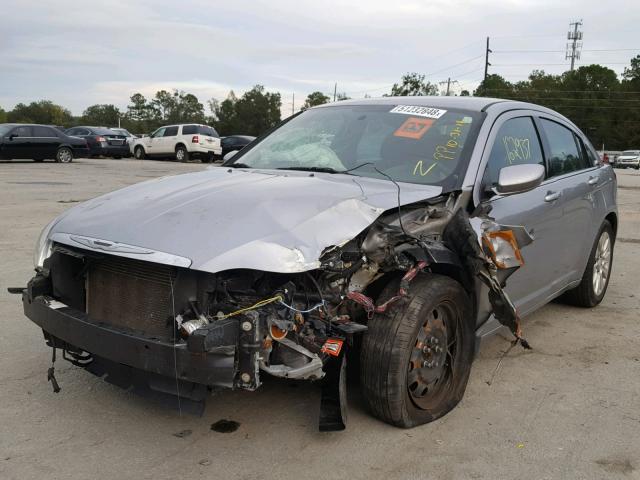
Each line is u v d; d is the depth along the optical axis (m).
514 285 4.09
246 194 3.25
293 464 2.97
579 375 4.18
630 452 3.16
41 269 3.42
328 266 2.89
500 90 100.56
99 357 3.18
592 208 5.24
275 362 2.83
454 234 3.41
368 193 3.36
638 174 36.84
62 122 145.88
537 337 4.94
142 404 3.56
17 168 20.50
